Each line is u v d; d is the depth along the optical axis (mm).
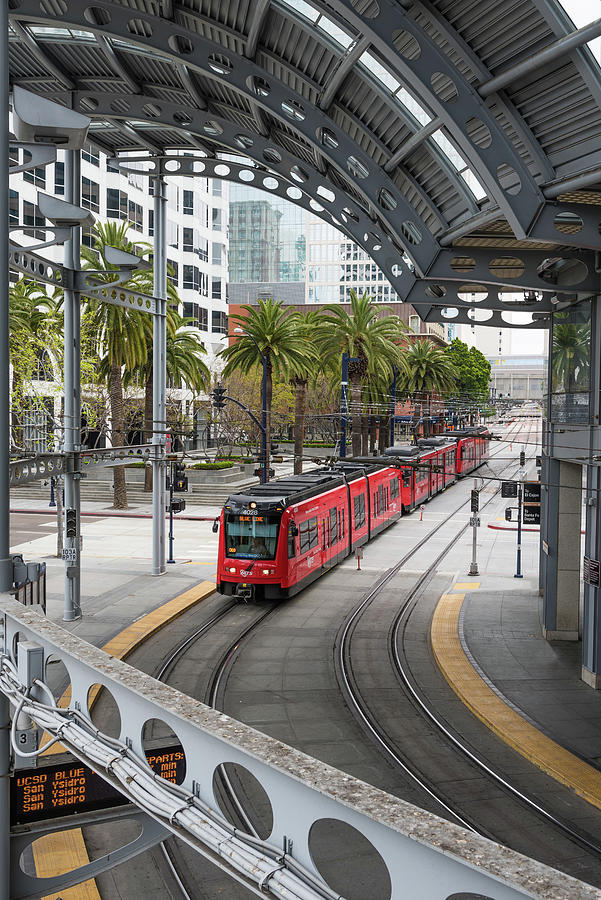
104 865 5766
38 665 4891
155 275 25500
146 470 48938
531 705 15508
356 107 14430
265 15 13414
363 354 45938
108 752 3826
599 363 16250
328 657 18750
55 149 7141
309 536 25297
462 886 2164
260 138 18328
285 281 142000
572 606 20109
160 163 24609
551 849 10195
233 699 15828
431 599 24828
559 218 13773
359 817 2467
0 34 6531
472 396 88250
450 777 12422
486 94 11367
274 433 66438
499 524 39781
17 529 37469
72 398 20656
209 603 23859
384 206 16062
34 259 18656
